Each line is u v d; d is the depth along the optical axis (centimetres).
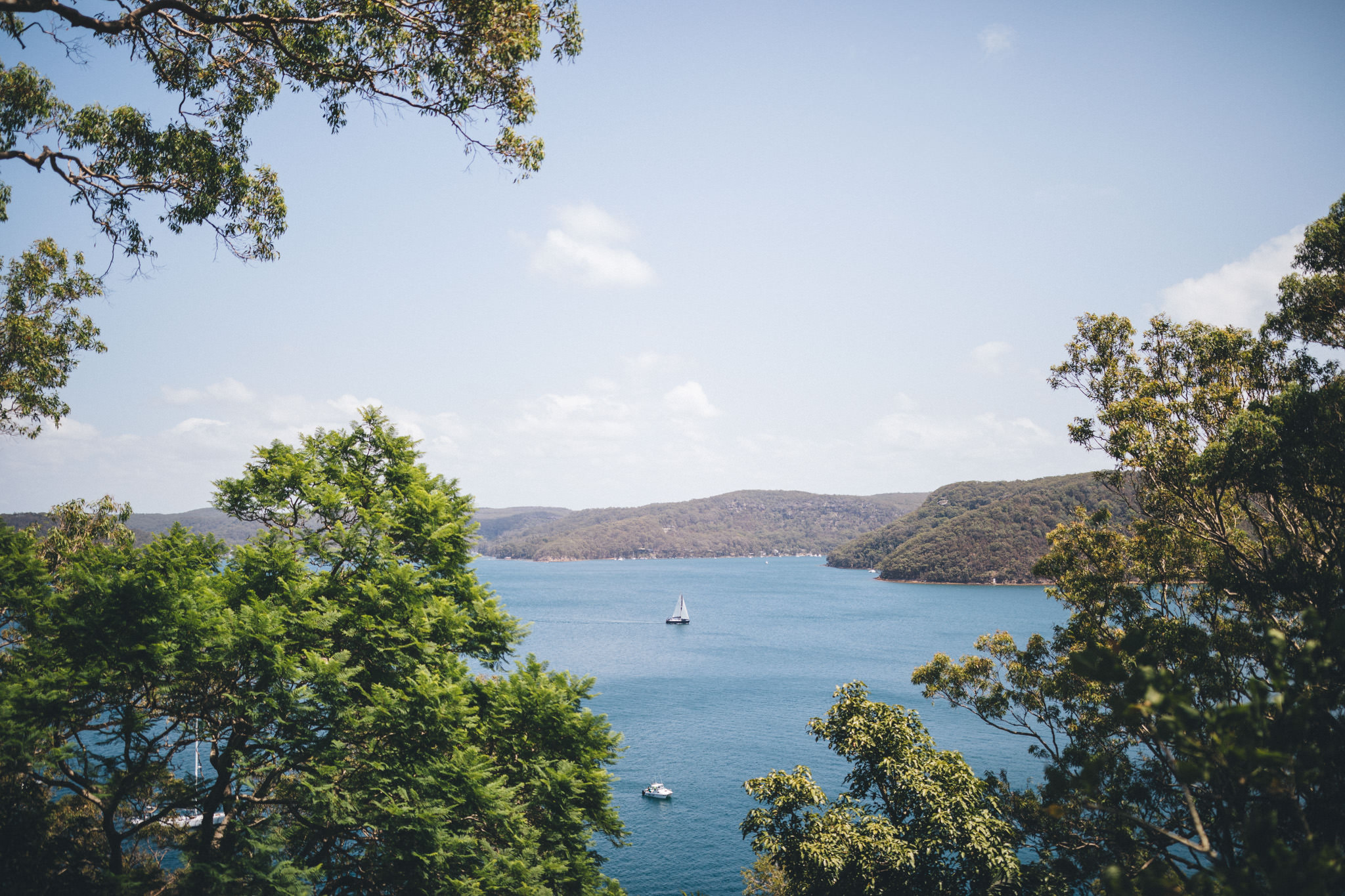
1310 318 1688
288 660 1452
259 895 1324
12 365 2248
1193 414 1888
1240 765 643
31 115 1502
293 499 1944
